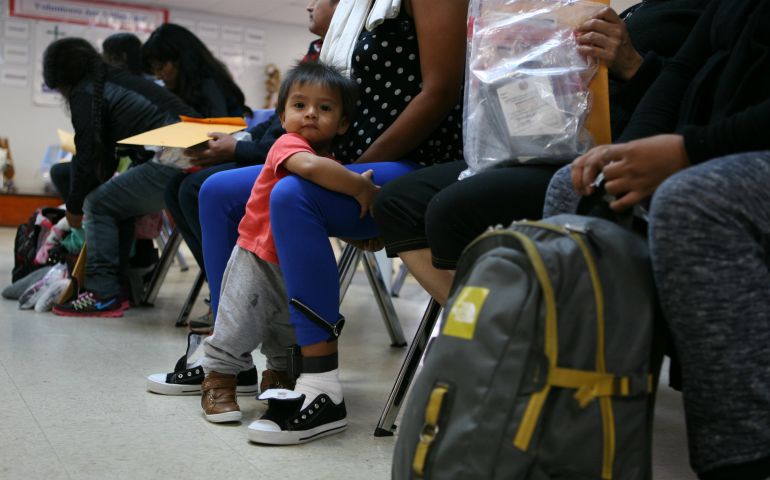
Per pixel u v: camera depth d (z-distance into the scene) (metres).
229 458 1.33
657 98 1.20
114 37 3.23
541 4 1.19
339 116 1.60
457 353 0.85
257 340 1.61
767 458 0.81
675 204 0.83
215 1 8.30
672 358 0.99
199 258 2.57
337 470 1.29
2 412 1.53
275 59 9.17
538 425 0.80
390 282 3.77
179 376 1.76
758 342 0.82
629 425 0.83
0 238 6.18
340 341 2.60
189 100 2.94
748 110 0.91
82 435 1.42
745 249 0.83
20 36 8.12
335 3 2.05
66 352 2.15
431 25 1.58
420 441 0.85
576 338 0.82
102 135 2.87
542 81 1.15
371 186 1.53
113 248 2.88
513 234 0.86
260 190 1.57
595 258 0.85
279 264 1.56
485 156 1.22
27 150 8.29
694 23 1.43
